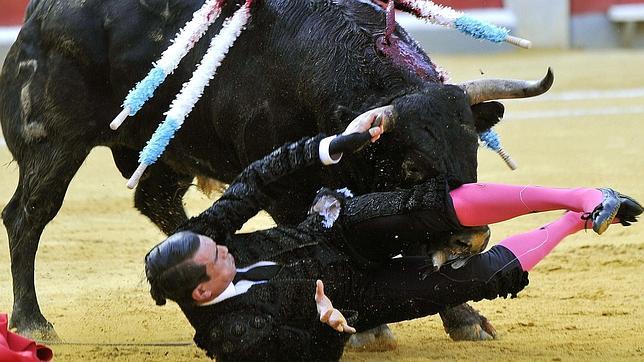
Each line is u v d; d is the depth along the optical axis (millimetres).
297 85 10438
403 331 12086
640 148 24234
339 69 10070
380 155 9180
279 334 8578
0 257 16812
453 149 8781
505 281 8984
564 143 25297
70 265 16047
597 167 22141
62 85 12492
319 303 8188
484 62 39250
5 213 13148
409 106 8922
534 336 11562
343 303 8930
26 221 12891
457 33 41938
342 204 9000
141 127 12398
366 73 9883
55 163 12695
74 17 12383
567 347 10984
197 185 13180
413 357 10773
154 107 12055
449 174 8695
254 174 8750
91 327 12609
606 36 44062
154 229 18438
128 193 21406
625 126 27391
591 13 44062
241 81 11016
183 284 8312
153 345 11586
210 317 8562
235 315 8500
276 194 8812
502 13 43281
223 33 10859
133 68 12086
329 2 10609
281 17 10734
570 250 15844
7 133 13156
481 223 8578
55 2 12633
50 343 11930
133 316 13102
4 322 9250
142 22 12047
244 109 11008
